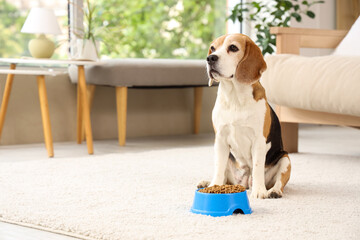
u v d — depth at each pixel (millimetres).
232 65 1711
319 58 2547
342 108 2346
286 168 1835
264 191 1765
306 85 2494
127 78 3242
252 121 1740
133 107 3906
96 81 3307
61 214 1534
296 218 1473
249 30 4793
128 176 2160
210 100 4309
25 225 1477
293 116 2801
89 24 3230
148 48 4832
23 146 3361
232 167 1909
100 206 1641
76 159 2609
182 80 3428
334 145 3363
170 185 1986
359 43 3014
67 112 3650
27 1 3775
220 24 4984
